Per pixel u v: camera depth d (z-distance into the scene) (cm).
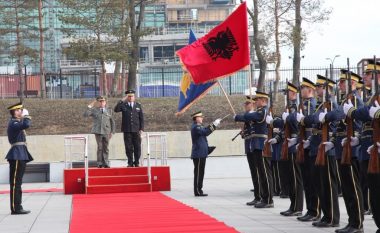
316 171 1095
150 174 1884
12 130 1384
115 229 1042
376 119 873
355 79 1023
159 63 6838
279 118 1270
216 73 1511
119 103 1953
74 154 2580
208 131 1688
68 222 1199
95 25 3309
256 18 3189
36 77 3988
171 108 3111
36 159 2745
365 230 1030
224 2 10244
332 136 1030
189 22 9925
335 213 1062
